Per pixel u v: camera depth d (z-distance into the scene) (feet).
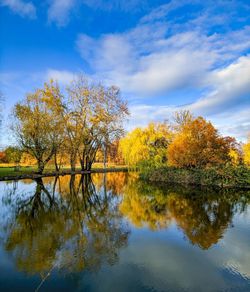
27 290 20.44
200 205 53.83
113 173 163.53
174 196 66.28
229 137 94.12
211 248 29.35
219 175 85.25
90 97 132.16
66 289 20.57
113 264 24.99
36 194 69.82
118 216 44.65
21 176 107.14
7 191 73.97
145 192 74.59
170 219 42.24
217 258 26.71
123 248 29.17
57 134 118.73
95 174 151.12
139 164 122.62
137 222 40.45
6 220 41.86
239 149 120.37
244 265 25.07
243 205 53.47
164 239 32.30
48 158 121.70
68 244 30.35
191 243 30.91
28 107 113.80
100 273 23.20
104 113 133.28
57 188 82.53
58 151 133.18
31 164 187.83
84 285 21.15
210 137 89.92
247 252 28.32
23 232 34.96
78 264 24.91
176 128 136.98
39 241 31.35
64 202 58.90
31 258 26.30
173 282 21.77
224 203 55.83
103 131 135.74
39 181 99.45
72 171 143.95
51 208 51.98
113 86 135.03
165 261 25.80
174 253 27.84
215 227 37.45
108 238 32.63
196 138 93.15
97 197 65.98
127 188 84.28
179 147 94.63
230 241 31.65
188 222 40.32
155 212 47.50
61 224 39.34
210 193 70.74
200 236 33.42
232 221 40.73
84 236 33.35
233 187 81.41
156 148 120.26
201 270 24.04
